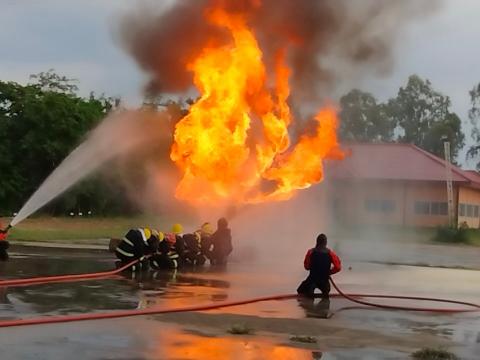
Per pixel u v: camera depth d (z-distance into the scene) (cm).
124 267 1501
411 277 1672
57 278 1293
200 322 869
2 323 785
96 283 1269
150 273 1499
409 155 5062
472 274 1819
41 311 905
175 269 1614
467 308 1134
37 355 642
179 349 695
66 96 4412
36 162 4322
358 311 1046
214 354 679
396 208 4797
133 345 706
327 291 1209
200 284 1315
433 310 1083
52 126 4203
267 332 820
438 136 8156
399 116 8575
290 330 843
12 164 4262
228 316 930
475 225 5359
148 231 1570
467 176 5169
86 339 727
